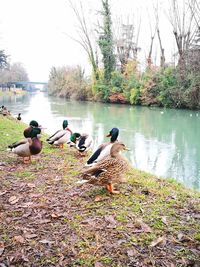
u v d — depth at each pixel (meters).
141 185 4.44
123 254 2.63
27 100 46.25
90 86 43.94
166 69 31.09
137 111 27.20
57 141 7.31
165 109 29.09
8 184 4.53
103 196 3.96
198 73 27.02
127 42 41.69
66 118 21.02
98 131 15.22
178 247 2.72
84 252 2.68
